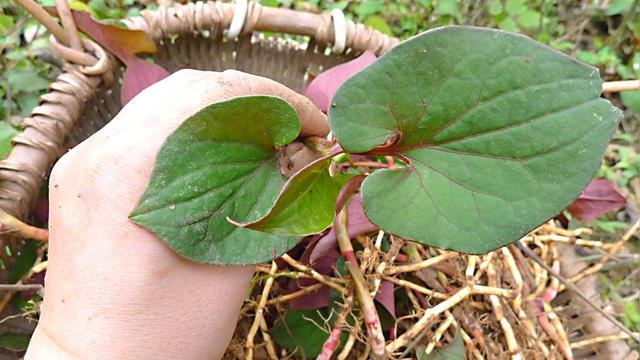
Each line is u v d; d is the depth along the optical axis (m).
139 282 0.16
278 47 0.34
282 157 0.18
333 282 0.25
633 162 0.42
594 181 0.29
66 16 0.27
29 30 0.40
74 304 0.16
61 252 0.17
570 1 0.53
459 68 0.14
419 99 0.14
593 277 0.31
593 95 0.13
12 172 0.23
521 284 0.26
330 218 0.16
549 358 0.25
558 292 0.29
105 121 0.30
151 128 0.17
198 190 0.15
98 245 0.16
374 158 0.28
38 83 0.37
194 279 0.17
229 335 0.19
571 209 0.29
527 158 0.14
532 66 0.14
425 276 0.26
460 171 0.15
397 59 0.14
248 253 0.16
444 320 0.25
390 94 0.14
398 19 0.51
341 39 0.32
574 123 0.13
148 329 0.17
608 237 0.39
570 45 0.49
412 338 0.24
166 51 0.32
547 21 0.51
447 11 0.49
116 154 0.16
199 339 0.18
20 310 0.26
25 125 0.25
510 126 0.14
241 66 0.34
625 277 0.39
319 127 0.20
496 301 0.25
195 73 0.19
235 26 0.31
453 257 0.26
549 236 0.29
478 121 0.14
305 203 0.16
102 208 0.16
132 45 0.28
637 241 0.39
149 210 0.15
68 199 0.17
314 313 0.26
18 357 0.25
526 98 0.14
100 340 0.16
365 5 0.50
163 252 0.16
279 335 0.26
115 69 0.30
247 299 0.26
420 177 0.15
